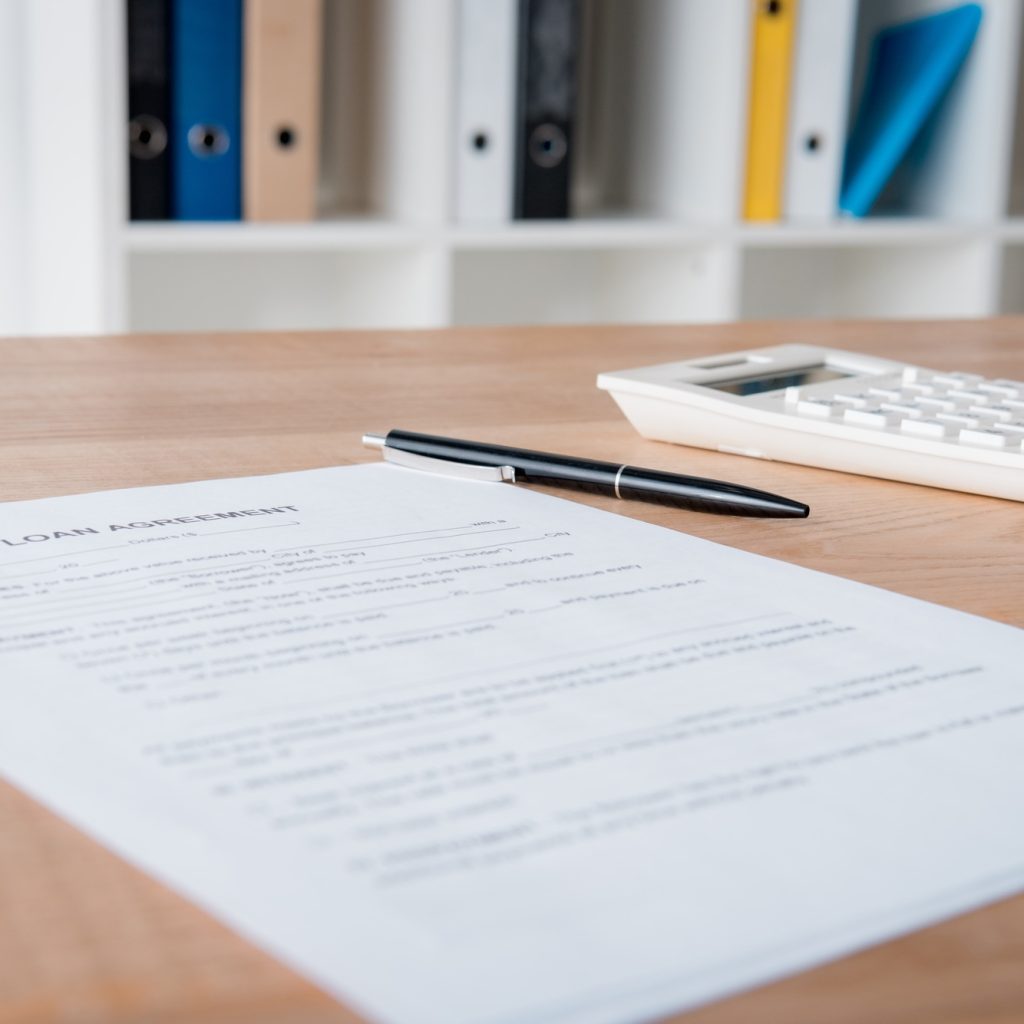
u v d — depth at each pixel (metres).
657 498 0.49
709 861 0.24
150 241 1.57
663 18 1.93
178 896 0.23
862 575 0.41
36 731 0.29
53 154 1.69
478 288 2.12
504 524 0.45
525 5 1.69
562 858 0.24
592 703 0.31
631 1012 0.20
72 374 0.72
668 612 0.37
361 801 0.26
